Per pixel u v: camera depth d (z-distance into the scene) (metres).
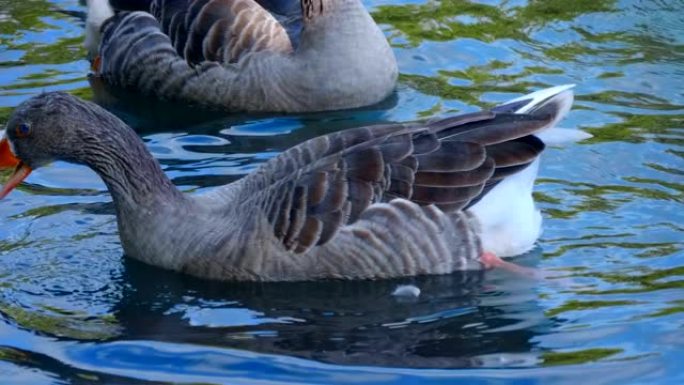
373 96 17.42
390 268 12.56
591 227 13.49
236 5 18.00
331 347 11.37
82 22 20.31
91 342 11.52
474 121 12.92
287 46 17.73
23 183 15.07
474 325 11.73
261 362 11.09
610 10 20.38
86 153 12.98
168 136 16.62
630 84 17.69
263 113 17.64
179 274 12.89
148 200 12.91
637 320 11.64
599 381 10.68
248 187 12.96
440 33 19.58
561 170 14.90
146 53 18.31
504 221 12.79
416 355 11.18
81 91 18.25
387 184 12.49
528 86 17.69
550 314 11.84
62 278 12.81
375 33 17.42
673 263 12.72
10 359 11.23
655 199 14.12
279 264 12.55
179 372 10.97
